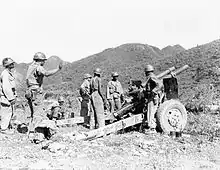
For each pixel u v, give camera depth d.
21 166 8.20
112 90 17.83
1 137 11.95
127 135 12.23
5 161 8.68
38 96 11.75
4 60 13.23
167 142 11.25
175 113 12.52
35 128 11.09
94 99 13.80
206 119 16.12
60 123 16.02
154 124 12.45
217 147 10.97
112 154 9.62
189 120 15.98
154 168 8.39
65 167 8.20
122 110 13.67
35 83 11.83
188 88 34.62
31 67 11.84
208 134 12.73
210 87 29.16
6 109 13.09
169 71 13.91
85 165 8.41
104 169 8.16
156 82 12.37
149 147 10.51
